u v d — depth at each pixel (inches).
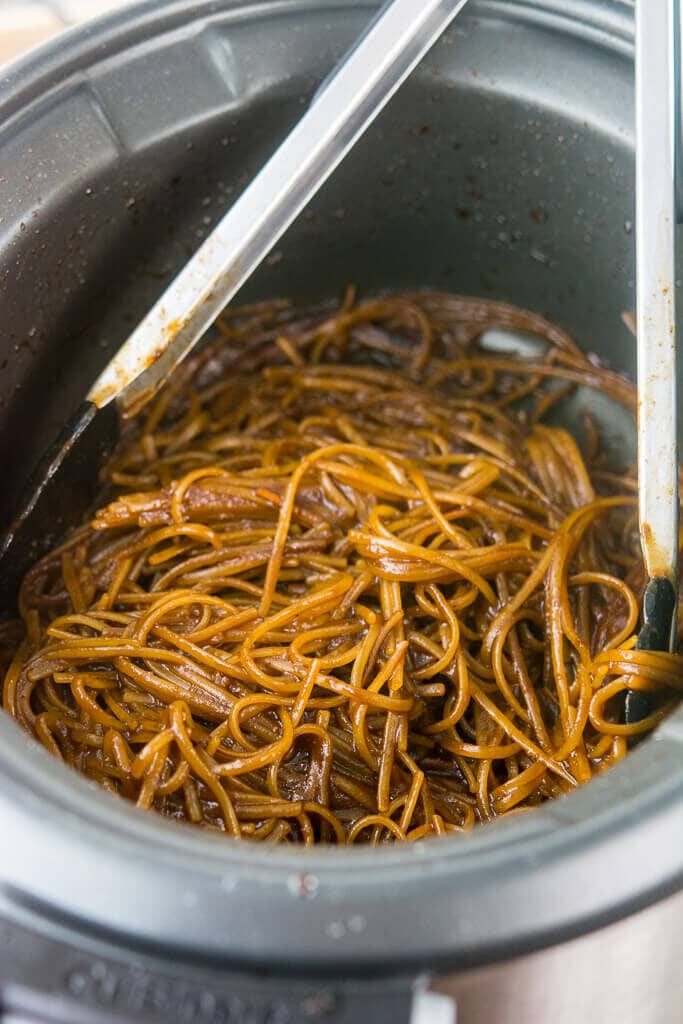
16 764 26.0
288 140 32.3
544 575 33.7
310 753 32.2
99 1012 24.4
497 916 24.7
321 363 40.0
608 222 36.0
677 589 31.1
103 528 34.4
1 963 24.8
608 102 34.2
